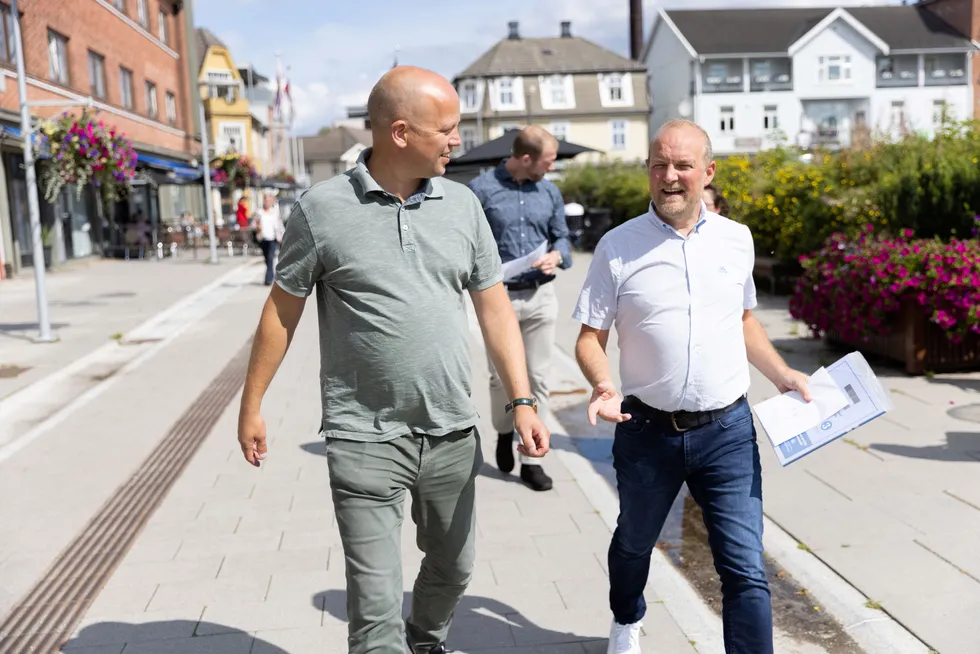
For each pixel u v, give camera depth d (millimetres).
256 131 62125
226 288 17953
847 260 8016
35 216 11148
